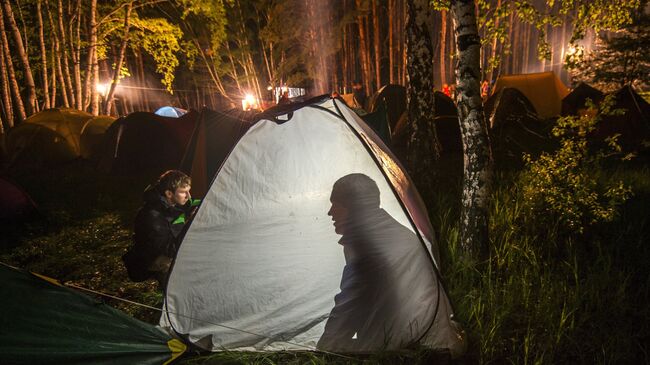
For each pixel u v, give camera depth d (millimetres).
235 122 5883
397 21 24609
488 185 3490
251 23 25984
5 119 11758
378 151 3250
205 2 16531
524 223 4398
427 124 6156
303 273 3051
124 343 2582
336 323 2859
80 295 2611
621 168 6355
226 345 2883
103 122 11258
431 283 2713
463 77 3406
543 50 4863
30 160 10258
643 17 10188
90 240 5379
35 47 14008
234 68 25031
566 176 4250
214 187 2996
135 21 16109
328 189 3098
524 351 2633
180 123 9547
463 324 2875
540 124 8359
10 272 2393
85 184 8570
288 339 2881
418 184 6090
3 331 2176
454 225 4438
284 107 2928
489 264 3361
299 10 25297
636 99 7984
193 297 2988
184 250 2973
